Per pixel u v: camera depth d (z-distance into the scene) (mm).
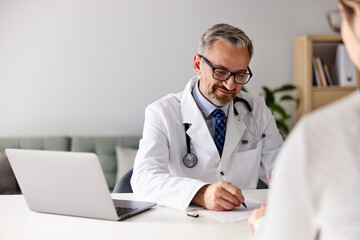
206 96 1693
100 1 3529
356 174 490
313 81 3561
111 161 3309
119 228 1104
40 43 3486
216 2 3623
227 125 1743
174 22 3596
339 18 666
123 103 3582
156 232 1062
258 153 1816
